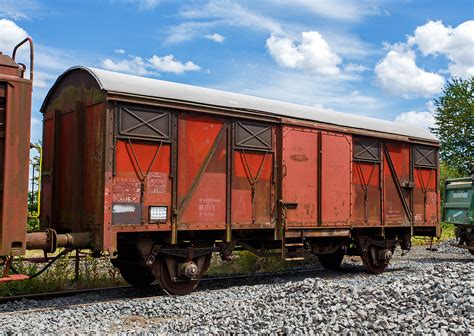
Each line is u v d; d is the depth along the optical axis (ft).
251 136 35.09
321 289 25.23
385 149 44.68
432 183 49.37
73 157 30.55
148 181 29.91
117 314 26.02
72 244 28.14
